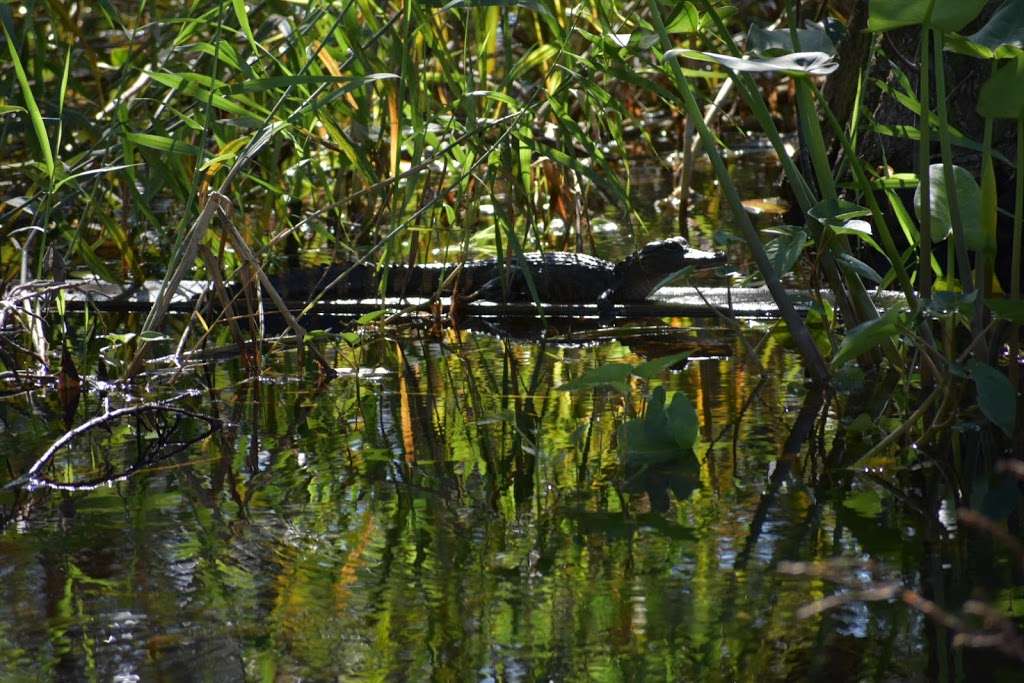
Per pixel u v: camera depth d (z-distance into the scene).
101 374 5.71
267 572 3.28
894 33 7.43
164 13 8.77
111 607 3.06
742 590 3.09
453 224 7.79
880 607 2.97
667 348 6.06
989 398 4.14
